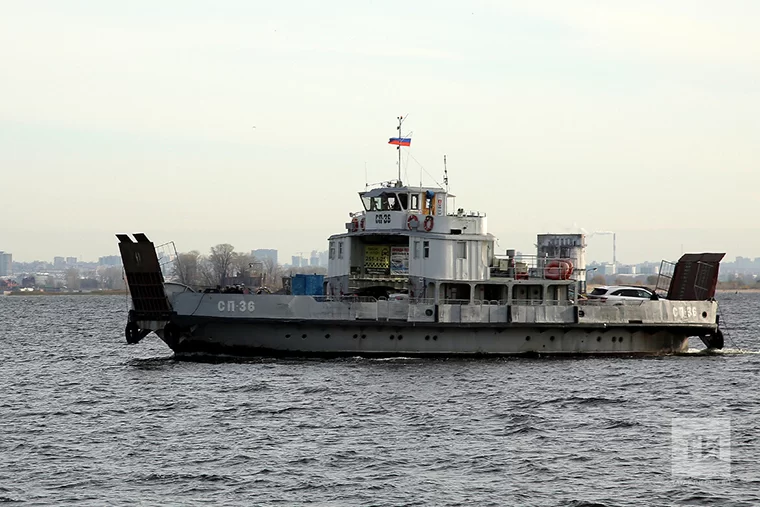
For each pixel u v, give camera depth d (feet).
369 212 467.52
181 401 346.74
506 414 322.75
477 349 440.45
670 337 488.02
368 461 261.03
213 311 421.59
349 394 354.54
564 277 459.73
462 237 446.60
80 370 455.22
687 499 231.30
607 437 292.20
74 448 276.62
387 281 461.78
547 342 453.58
